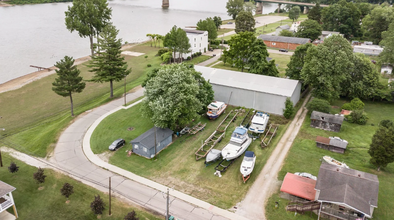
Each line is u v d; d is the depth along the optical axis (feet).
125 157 130.93
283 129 152.46
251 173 117.91
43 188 110.52
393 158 110.42
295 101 181.88
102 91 223.51
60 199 104.83
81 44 406.41
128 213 90.99
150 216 96.37
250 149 135.23
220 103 169.48
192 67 174.29
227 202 102.73
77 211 99.40
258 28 492.54
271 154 130.62
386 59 228.63
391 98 184.24
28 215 98.22
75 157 130.52
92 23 299.99
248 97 173.88
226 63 277.85
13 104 205.36
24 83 247.09
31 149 138.51
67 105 200.95
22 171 120.67
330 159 120.98
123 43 406.00
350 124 158.30
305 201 101.09
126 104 185.78
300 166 120.98
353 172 100.27
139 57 316.40
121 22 584.81
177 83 138.51
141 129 154.61
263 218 95.40
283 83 174.60
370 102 191.31
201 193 107.55
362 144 136.05
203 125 155.22
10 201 95.71
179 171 120.47
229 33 448.65
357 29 399.44
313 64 171.42
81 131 153.38
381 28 347.77
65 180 114.73
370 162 117.29
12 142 147.02
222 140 142.92
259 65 201.26
